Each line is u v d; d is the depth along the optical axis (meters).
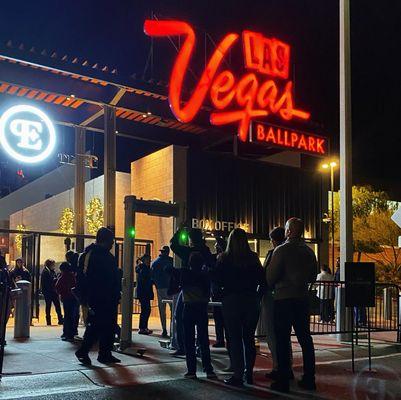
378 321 13.65
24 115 14.64
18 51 13.57
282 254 6.76
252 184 19.38
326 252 21.38
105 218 15.68
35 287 15.58
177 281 7.75
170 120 17.05
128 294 9.23
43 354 8.84
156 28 16.20
